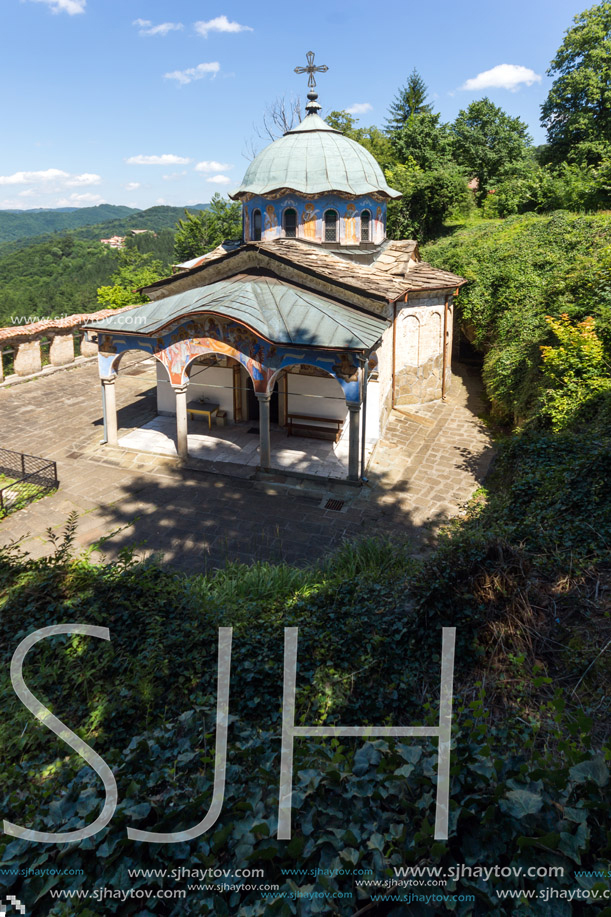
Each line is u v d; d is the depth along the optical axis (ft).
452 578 26.78
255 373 54.54
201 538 45.80
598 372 47.29
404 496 52.26
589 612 25.89
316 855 13.19
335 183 68.85
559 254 81.46
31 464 58.59
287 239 69.56
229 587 35.14
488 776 14.05
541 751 18.48
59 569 33.17
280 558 43.01
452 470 57.21
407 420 70.64
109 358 59.98
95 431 67.62
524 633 25.29
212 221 200.85
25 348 88.22
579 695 21.97
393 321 71.61
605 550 29.19
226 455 60.39
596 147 120.57
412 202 135.95
